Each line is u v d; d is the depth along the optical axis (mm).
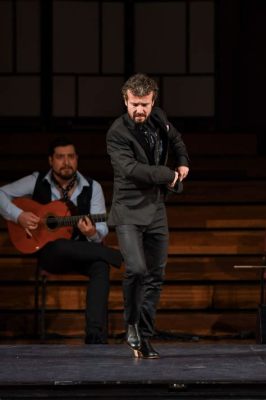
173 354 12750
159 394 11453
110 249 15133
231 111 22938
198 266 17250
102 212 15586
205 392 11461
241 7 22797
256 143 20344
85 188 15602
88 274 15070
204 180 18969
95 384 11344
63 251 15039
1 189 15617
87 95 23203
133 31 23188
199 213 18016
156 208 12008
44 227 15477
